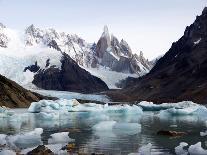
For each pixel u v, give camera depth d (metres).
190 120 73.19
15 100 135.00
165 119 76.56
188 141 42.53
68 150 36.75
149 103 118.44
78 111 102.81
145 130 53.53
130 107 96.62
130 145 39.84
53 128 58.28
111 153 35.53
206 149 37.28
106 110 99.50
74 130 54.53
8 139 44.12
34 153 33.62
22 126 62.00
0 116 83.75
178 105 103.06
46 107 99.00
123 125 55.75
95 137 45.97
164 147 38.47
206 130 53.88
